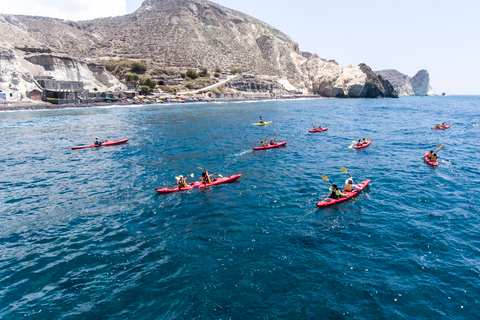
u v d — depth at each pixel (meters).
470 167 24.39
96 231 14.61
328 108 92.62
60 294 10.30
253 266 11.57
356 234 13.85
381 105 112.06
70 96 88.75
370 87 179.25
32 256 12.55
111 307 9.65
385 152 30.33
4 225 15.41
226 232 14.21
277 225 14.82
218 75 156.75
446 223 14.75
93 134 42.88
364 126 50.69
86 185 21.28
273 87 167.75
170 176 23.00
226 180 21.20
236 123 54.44
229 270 11.35
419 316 9.08
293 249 12.68
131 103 101.50
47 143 36.72
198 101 118.25
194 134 42.22
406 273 11.03
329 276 10.91
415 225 14.59
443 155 28.70
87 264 11.94
